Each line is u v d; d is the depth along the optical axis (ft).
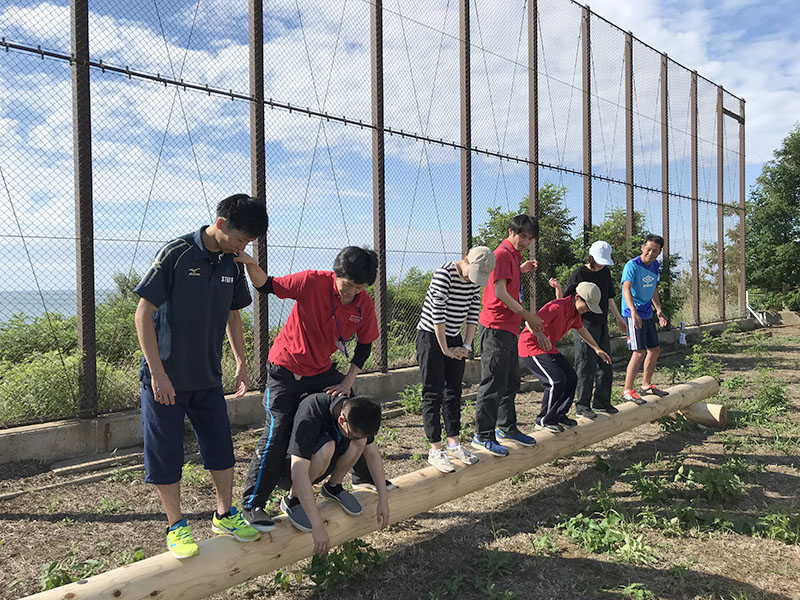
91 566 10.65
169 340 9.04
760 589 10.78
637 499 15.28
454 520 14.05
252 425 21.44
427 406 13.46
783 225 74.64
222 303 9.47
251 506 10.02
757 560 11.91
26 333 22.17
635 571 11.45
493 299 14.58
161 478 9.11
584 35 39.55
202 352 9.31
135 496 15.16
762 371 31.35
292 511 10.32
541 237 37.88
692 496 15.39
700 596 10.55
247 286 10.22
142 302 8.77
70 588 8.16
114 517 13.85
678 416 22.33
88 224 18.35
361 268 10.00
